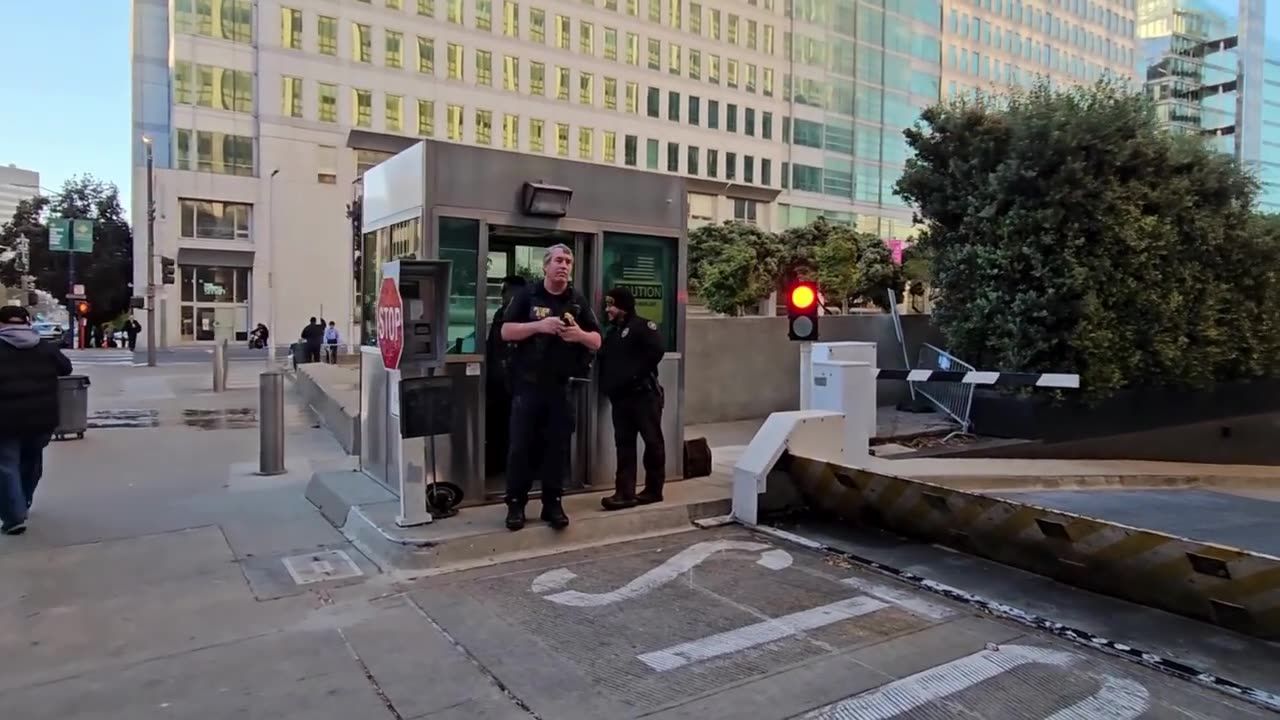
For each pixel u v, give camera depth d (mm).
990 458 11758
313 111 44938
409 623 4410
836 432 7113
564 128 52750
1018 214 12031
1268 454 15930
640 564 5512
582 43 53281
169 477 8352
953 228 13688
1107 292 11977
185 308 43719
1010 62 78000
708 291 35375
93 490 7715
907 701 3555
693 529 6449
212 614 4527
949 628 4441
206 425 12438
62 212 54094
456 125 48938
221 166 43375
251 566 5395
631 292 7074
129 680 3689
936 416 13859
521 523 5715
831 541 6219
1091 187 11773
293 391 17750
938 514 5867
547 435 5766
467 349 6316
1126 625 4527
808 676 3801
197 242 43062
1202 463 14719
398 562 5312
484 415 6379
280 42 43875
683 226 7391
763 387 13938
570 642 4176
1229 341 13461
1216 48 89562
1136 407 13727
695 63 58406
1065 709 3502
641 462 7426
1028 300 11898
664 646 4141
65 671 3787
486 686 3654
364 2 45938
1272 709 3510
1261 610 4242
